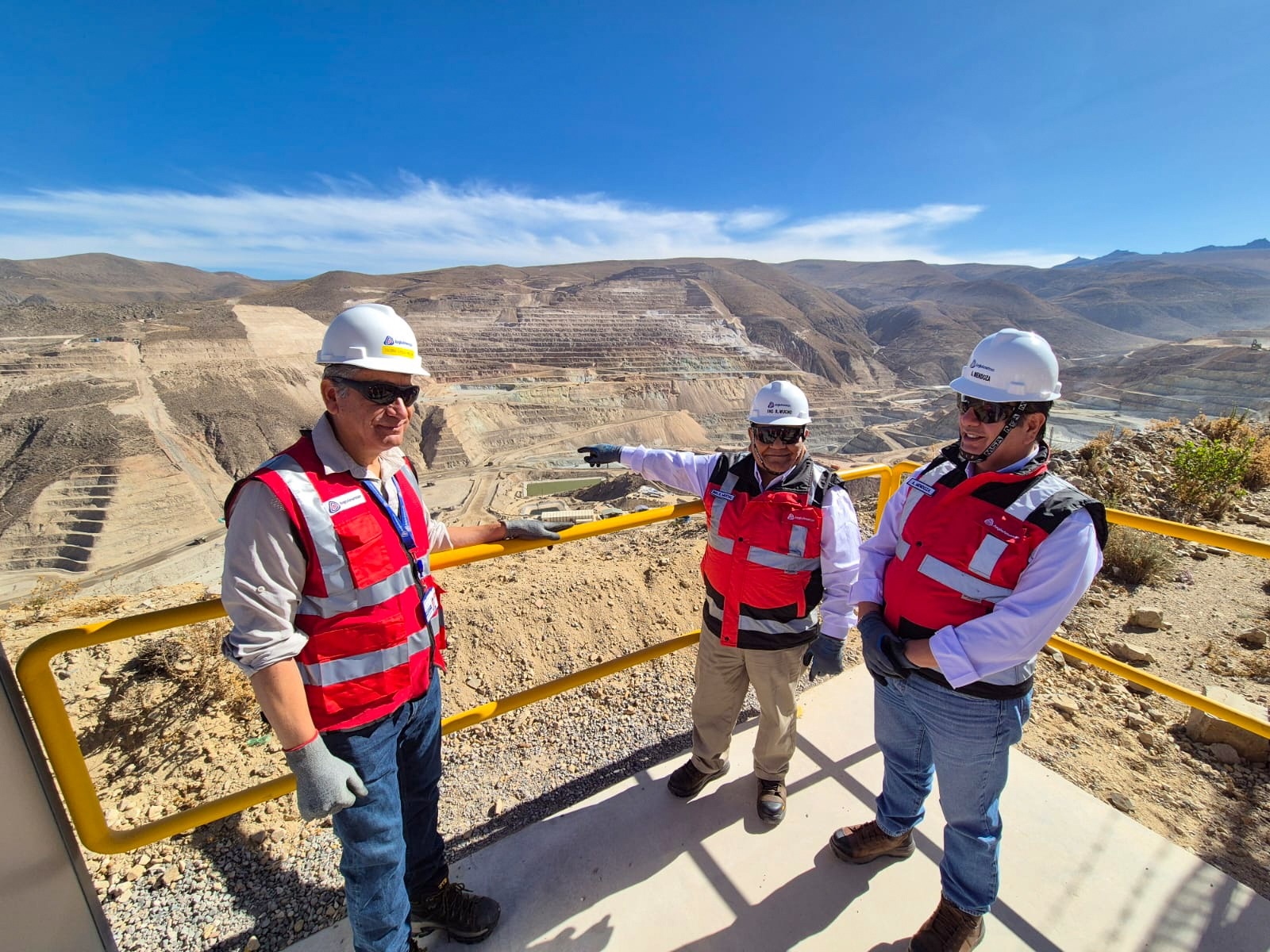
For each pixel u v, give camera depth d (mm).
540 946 2152
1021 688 1865
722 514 2377
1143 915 2277
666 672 3777
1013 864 2492
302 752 1525
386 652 1710
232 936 2191
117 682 3465
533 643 4020
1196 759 3166
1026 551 1694
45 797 1504
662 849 2512
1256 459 7844
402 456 1946
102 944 1730
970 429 1799
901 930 2217
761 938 2182
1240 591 5117
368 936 1805
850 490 17281
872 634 2016
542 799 2842
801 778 2900
